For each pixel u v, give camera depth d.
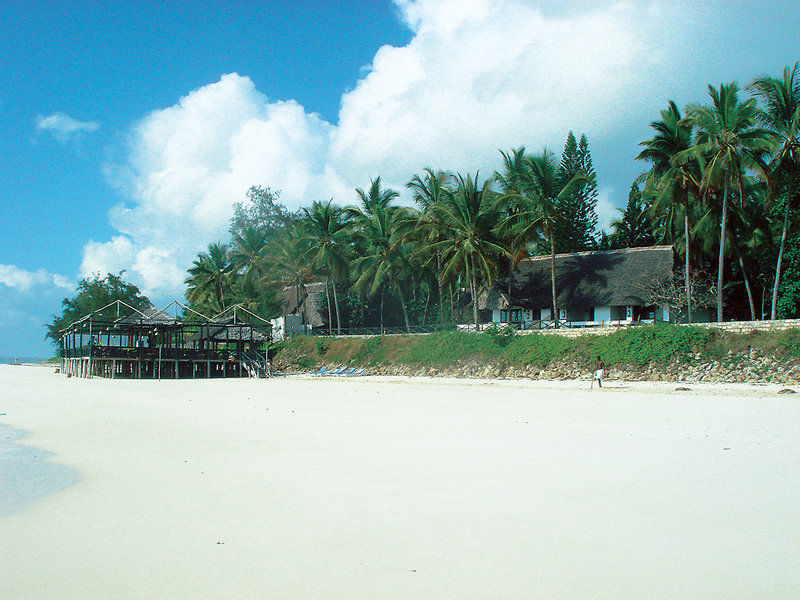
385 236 60.19
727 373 33.81
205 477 12.36
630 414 21.45
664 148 41.75
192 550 8.14
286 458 14.23
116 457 14.65
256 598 6.60
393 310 69.81
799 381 31.09
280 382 47.81
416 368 50.03
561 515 9.38
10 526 9.26
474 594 6.60
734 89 37.44
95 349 61.09
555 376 40.56
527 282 55.78
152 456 14.73
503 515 9.44
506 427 18.80
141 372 58.75
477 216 50.62
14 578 7.23
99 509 10.11
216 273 80.31
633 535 8.44
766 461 12.93
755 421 18.89
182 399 31.92
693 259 50.59
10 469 13.36
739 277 52.00
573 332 42.59
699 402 24.92
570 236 63.69
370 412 23.88
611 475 11.91
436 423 20.11
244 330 62.62
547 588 6.73
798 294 45.00
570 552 7.84
